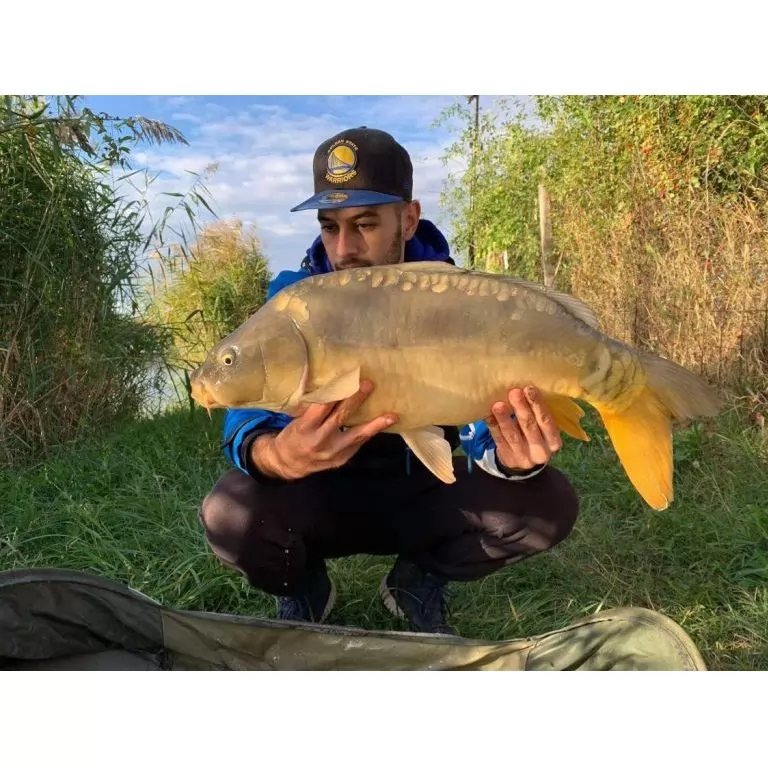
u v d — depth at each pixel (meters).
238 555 2.12
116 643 1.87
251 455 1.92
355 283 1.59
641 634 1.67
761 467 3.37
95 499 3.32
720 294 4.51
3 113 4.20
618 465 3.60
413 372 1.57
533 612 2.39
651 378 1.65
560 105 8.08
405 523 2.21
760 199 4.72
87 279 4.60
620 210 5.76
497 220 10.55
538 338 1.57
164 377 5.36
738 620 2.27
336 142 2.08
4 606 1.71
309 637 1.88
